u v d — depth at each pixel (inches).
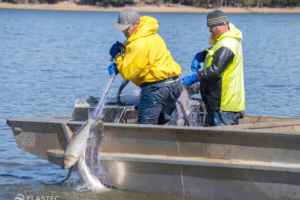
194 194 375.9
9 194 406.6
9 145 562.3
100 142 400.5
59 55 1633.9
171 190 383.9
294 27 4222.4
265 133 337.4
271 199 347.6
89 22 5034.5
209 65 410.0
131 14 394.9
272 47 2069.4
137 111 447.2
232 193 361.4
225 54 394.3
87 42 2256.4
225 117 414.0
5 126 645.9
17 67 1286.9
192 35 2881.4
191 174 373.1
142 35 393.1
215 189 366.6
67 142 406.3
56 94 903.1
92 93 923.4
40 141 421.1
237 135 349.4
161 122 431.2
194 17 7588.6
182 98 444.5
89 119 382.0
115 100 459.8
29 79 1082.7
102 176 408.5
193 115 451.8
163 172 382.6
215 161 356.8
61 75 1156.5
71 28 3636.8
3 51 1715.1
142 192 395.2
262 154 344.5
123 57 404.5
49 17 6318.9
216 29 406.9
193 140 366.3
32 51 1756.9
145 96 409.7
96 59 1530.5
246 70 1272.1
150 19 400.8
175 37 2667.3
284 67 1339.8
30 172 474.9
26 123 425.7
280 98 870.4
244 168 348.2
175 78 413.4
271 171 341.7
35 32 2972.4
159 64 398.6
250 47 2069.4
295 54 1742.1
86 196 397.7
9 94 887.1
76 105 438.9
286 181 338.6
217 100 411.8
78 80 1085.1
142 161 381.7
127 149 390.9
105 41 2346.2
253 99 861.8
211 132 356.8
